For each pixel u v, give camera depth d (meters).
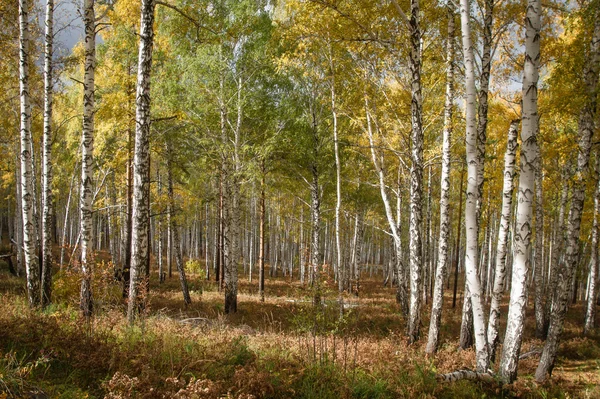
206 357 5.36
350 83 12.03
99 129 14.48
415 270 9.49
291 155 15.92
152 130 14.46
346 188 18.97
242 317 13.51
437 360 8.12
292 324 11.52
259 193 18.14
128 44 13.64
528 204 6.30
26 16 9.16
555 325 8.04
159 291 18.95
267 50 14.23
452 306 20.42
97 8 11.40
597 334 14.41
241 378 4.59
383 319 14.44
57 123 20.73
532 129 6.21
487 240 23.67
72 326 5.85
